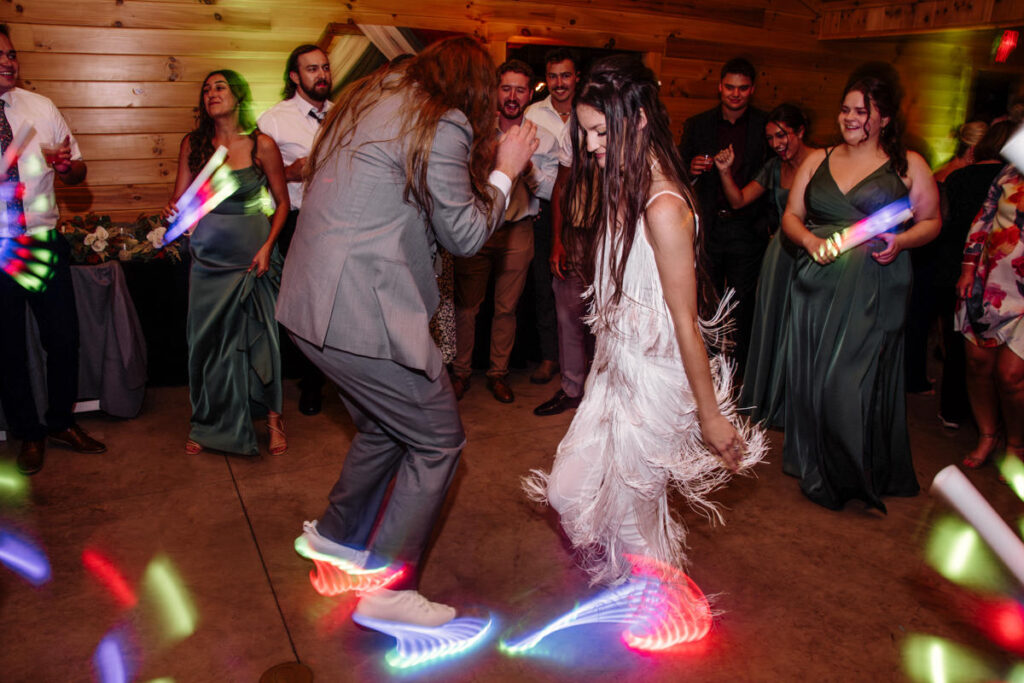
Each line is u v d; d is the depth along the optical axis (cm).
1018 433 322
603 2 518
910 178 279
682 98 571
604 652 212
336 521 228
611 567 224
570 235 214
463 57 187
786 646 217
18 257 299
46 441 342
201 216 310
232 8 421
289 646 213
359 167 183
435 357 192
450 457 202
